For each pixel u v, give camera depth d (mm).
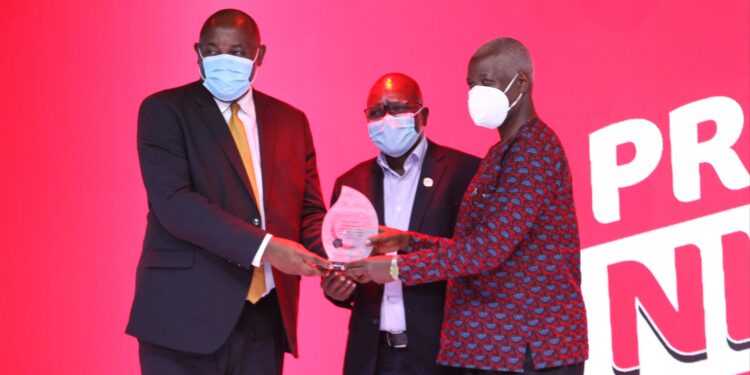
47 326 4648
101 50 4703
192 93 3398
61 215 4668
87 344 4637
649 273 4523
